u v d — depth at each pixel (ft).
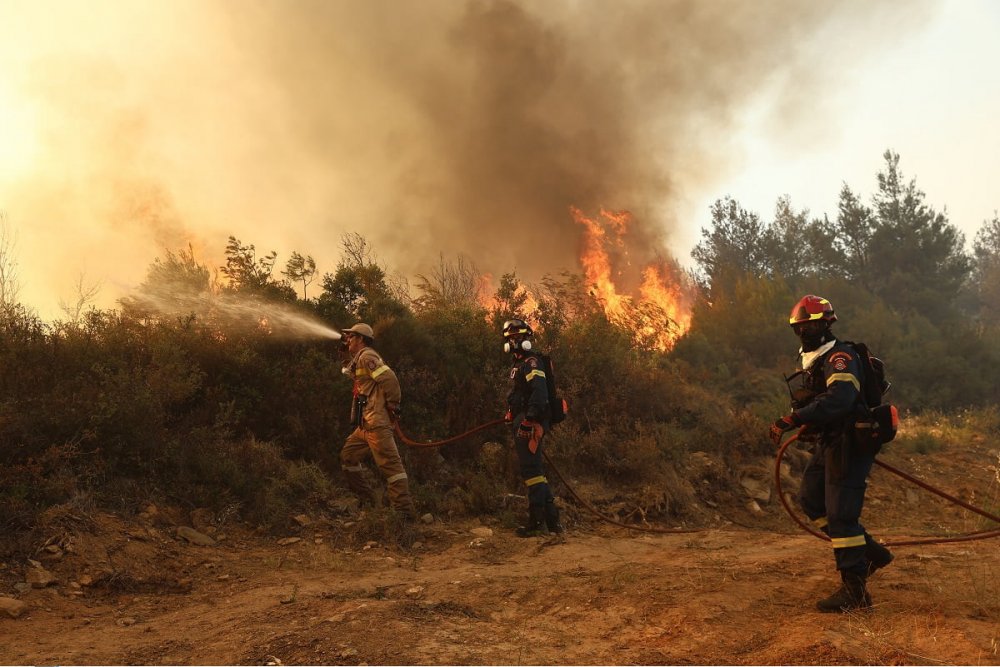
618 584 15.69
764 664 10.73
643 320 42.42
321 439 23.76
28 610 13.07
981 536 15.58
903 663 10.38
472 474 24.50
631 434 28.91
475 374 28.19
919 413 51.42
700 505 26.91
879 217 79.51
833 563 17.70
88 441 18.42
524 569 17.75
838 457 13.42
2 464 16.49
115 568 15.30
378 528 19.93
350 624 12.28
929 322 65.16
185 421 21.34
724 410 34.27
